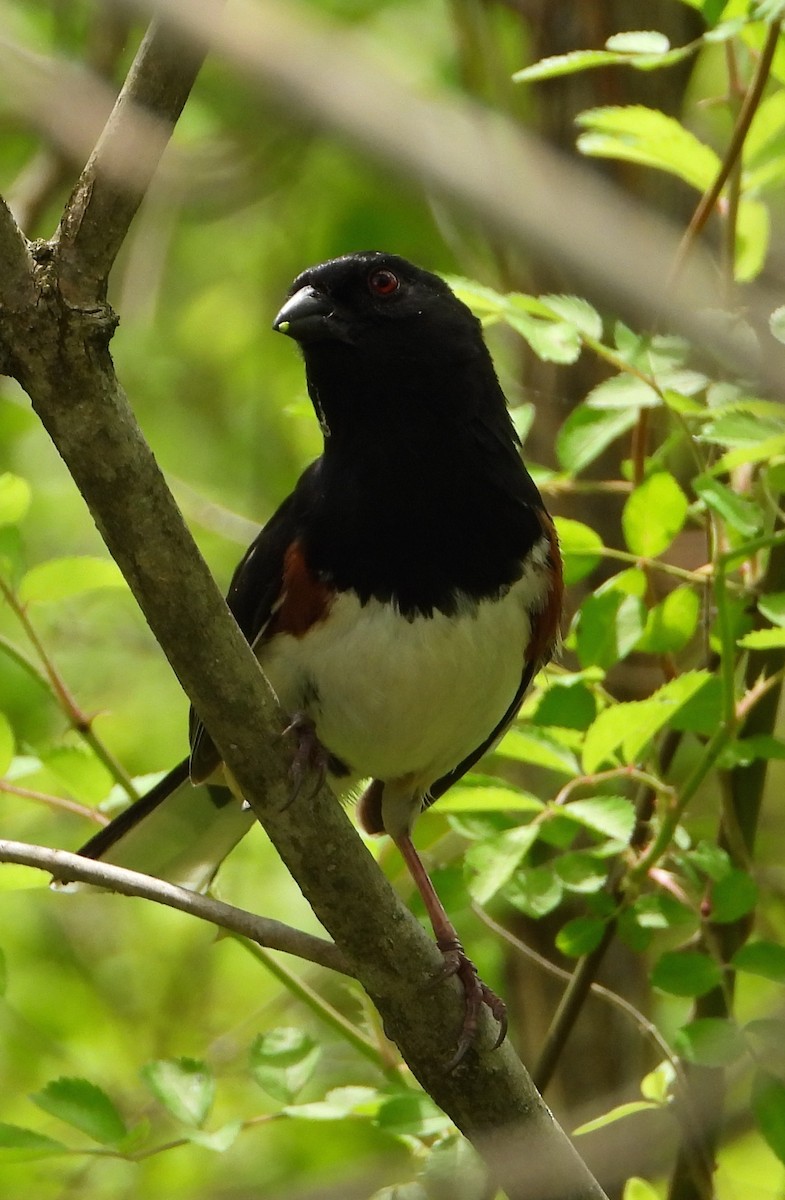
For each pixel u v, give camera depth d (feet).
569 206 9.27
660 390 22.66
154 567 16.89
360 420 23.11
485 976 31.63
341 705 23.20
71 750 24.95
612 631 23.81
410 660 22.67
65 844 37.40
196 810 25.71
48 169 36.65
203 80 37.47
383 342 23.06
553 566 23.75
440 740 24.11
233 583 24.59
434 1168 22.35
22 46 32.50
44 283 15.08
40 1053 34.58
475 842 23.07
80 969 37.99
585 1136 22.30
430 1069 21.02
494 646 23.09
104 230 14.96
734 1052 21.34
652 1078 24.02
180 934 39.01
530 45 31.91
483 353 24.00
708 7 22.38
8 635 38.73
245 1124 22.66
